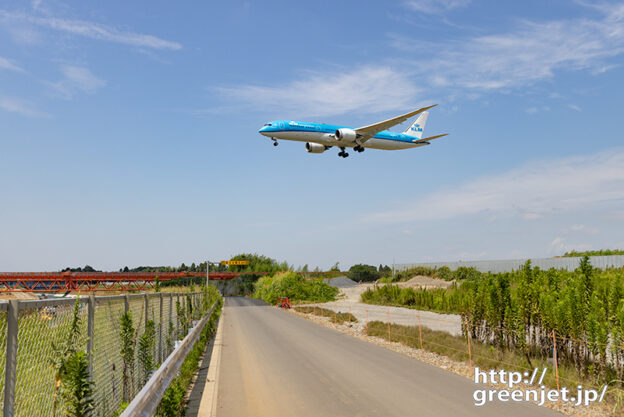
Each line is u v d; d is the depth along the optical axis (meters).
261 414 8.32
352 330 23.52
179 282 84.25
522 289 14.13
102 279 70.38
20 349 4.30
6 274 62.81
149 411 6.57
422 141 45.28
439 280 59.53
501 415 7.98
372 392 9.73
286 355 15.31
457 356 13.98
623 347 10.13
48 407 4.77
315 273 105.56
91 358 5.95
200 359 15.33
